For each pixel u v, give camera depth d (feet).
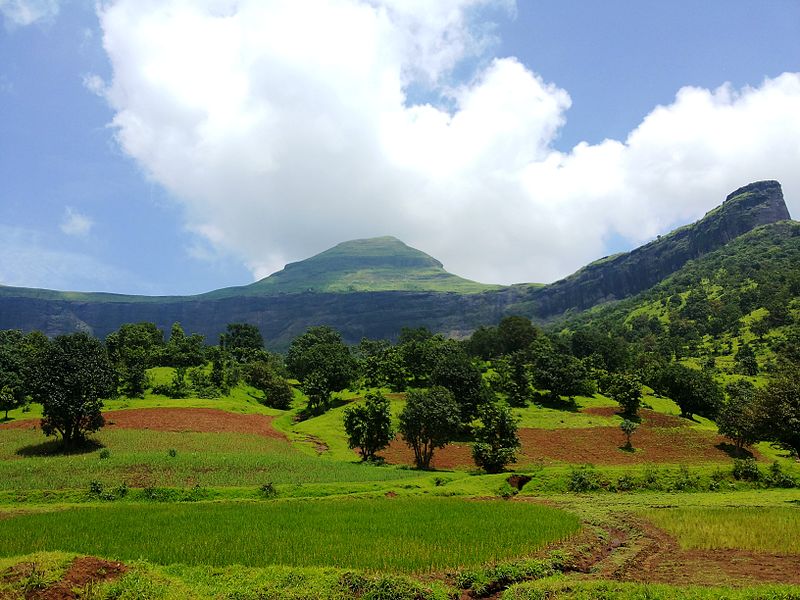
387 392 408.46
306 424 332.60
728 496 163.02
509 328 616.80
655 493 173.27
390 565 77.77
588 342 592.19
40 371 221.66
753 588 62.28
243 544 86.33
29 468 163.94
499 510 124.26
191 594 59.16
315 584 63.82
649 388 467.93
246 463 184.24
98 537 89.76
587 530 109.81
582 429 321.32
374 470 197.36
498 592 72.13
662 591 60.75
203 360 510.58
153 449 221.46
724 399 411.75
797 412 161.17
